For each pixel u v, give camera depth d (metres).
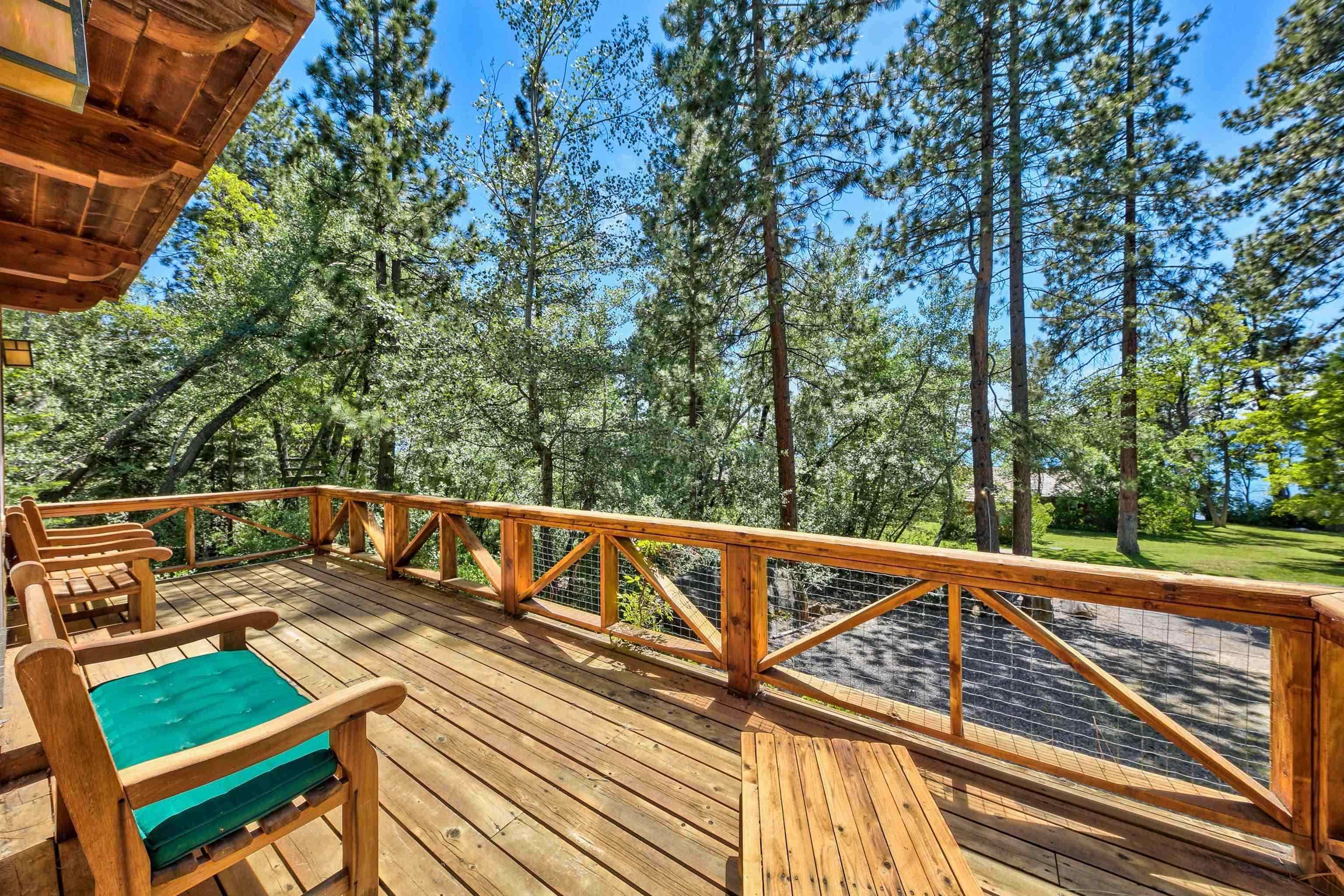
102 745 0.90
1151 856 1.59
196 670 1.79
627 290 10.75
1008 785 1.92
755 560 2.53
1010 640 2.00
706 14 7.78
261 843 1.13
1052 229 9.30
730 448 9.33
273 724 1.12
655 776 1.96
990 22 7.71
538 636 3.30
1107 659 5.33
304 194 9.13
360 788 1.28
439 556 4.19
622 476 8.16
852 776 1.36
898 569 2.16
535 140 8.85
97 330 8.22
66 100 0.82
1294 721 1.52
